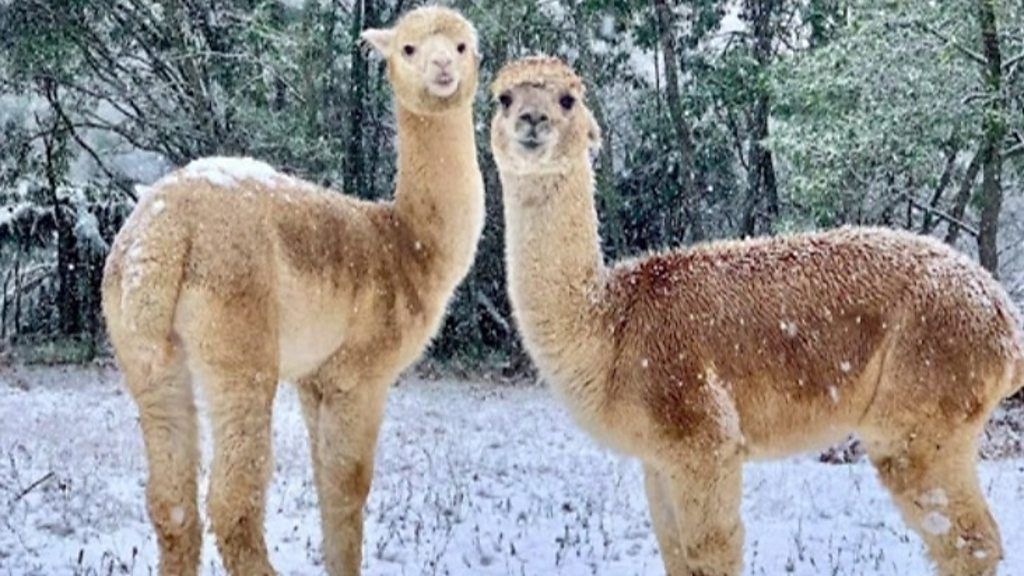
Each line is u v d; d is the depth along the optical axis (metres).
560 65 3.53
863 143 9.09
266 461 3.56
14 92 12.82
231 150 12.16
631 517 4.95
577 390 3.55
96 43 12.80
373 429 3.91
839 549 4.46
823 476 5.78
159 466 3.52
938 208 11.02
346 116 13.38
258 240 3.61
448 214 4.10
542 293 3.52
